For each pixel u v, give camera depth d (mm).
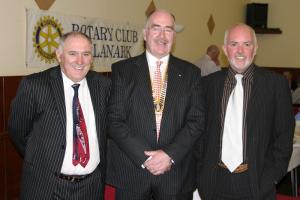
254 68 2236
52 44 4070
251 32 2211
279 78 2203
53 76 2062
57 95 2016
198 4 6984
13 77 3627
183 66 2291
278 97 2189
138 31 5449
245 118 2145
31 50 3838
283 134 2209
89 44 2035
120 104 2182
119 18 5070
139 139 2135
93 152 2086
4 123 3561
